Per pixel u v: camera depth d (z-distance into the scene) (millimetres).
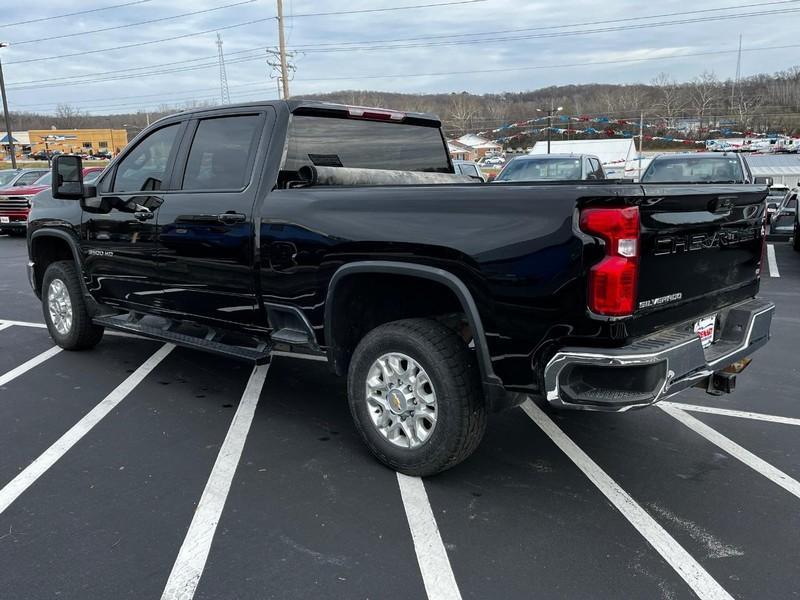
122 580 2574
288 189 3854
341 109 4297
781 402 4641
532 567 2676
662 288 2965
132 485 3355
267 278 3896
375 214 3365
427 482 3402
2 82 30656
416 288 3568
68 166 4930
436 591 2520
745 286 3740
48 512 3082
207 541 2846
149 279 4715
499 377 3041
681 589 2537
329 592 2512
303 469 3545
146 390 4836
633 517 3074
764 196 3748
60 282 5664
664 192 2852
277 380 5102
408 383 3359
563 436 4039
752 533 2938
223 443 3887
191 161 4438
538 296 2848
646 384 2738
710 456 3756
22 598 2461
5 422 4199
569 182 3059
